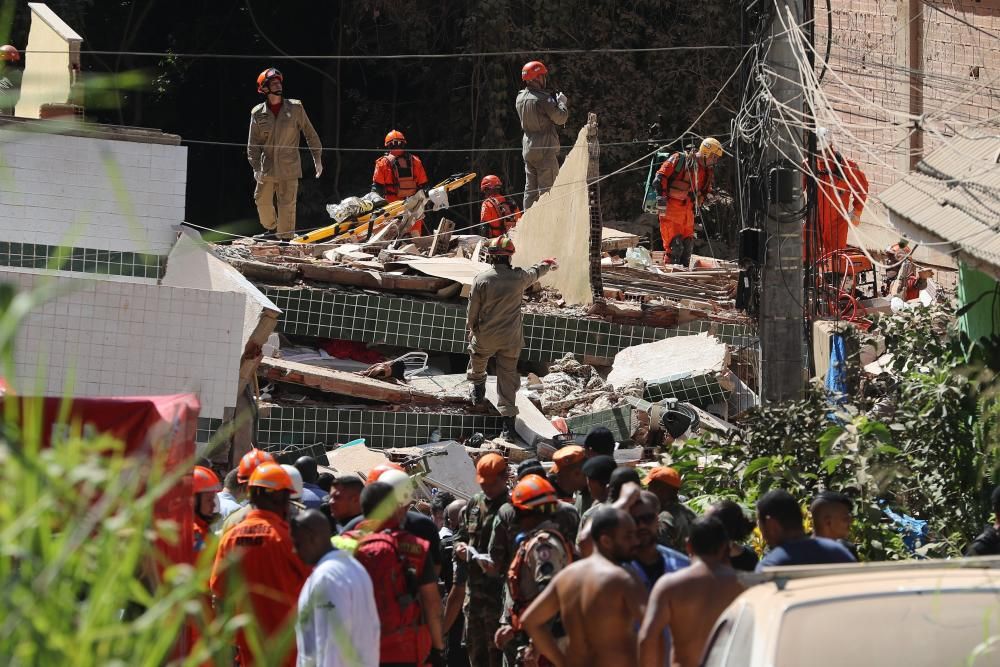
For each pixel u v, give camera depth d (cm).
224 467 4331
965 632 1490
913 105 6538
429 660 2678
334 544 2233
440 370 5959
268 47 12062
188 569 833
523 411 5453
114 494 772
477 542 2964
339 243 6844
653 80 10750
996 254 2780
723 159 10588
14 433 738
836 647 1480
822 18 7475
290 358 5703
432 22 11106
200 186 12188
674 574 2014
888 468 3130
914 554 3006
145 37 11938
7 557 723
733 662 1556
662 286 6375
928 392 3325
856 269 6706
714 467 3622
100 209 4147
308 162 11875
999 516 2427
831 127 4219
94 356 3734
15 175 4062
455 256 6706
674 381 5525
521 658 2566
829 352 4959
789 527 2208
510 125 10900
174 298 3762
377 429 5319
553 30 10519
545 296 6344
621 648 2116
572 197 6369
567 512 2784
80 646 726
